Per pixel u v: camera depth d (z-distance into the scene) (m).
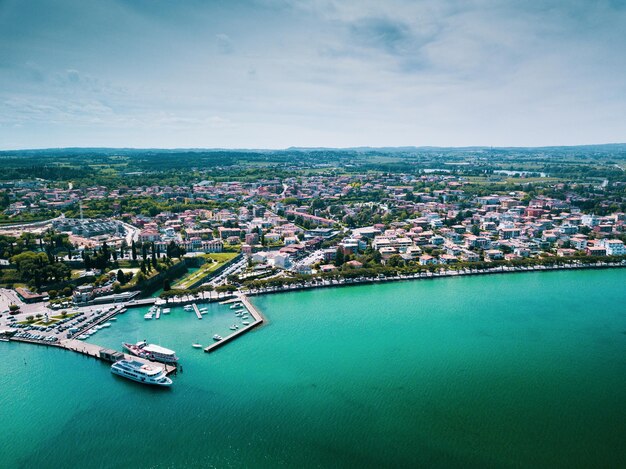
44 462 194.25
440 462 192.50
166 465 192.62
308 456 196.38
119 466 192.12
